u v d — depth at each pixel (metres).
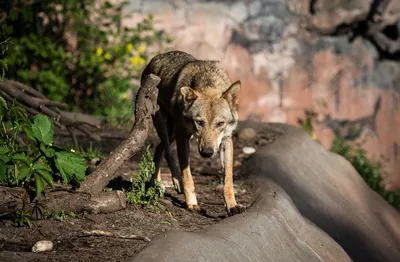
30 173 7.48
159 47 22.05
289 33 25.67
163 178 11.09
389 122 26.38
